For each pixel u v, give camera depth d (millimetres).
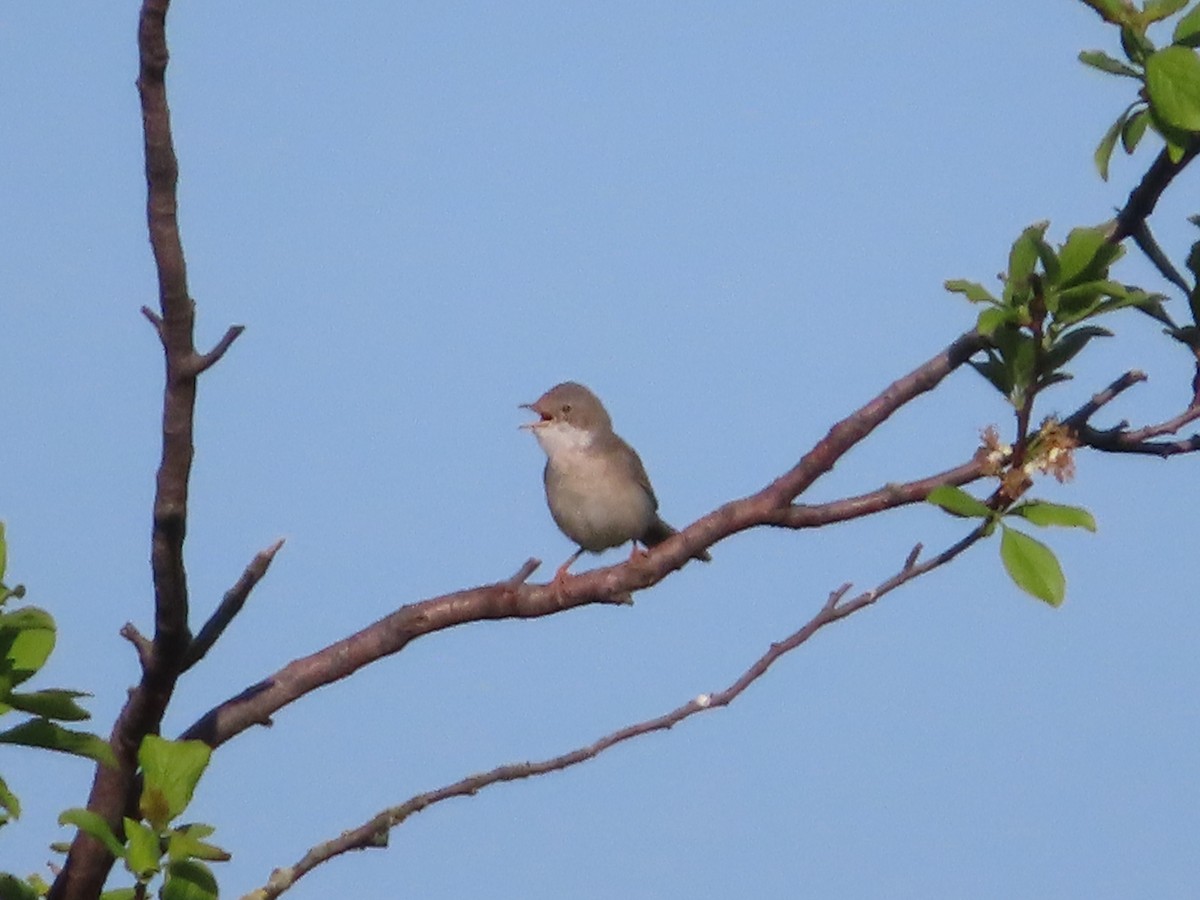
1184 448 8852
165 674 8078
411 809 7961
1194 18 8500
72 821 7152
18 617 7402
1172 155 8422
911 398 8898
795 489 8875
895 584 8352
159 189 7078
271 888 7695
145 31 6766
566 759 8094
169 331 7344
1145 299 8383
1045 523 8102
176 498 7625
